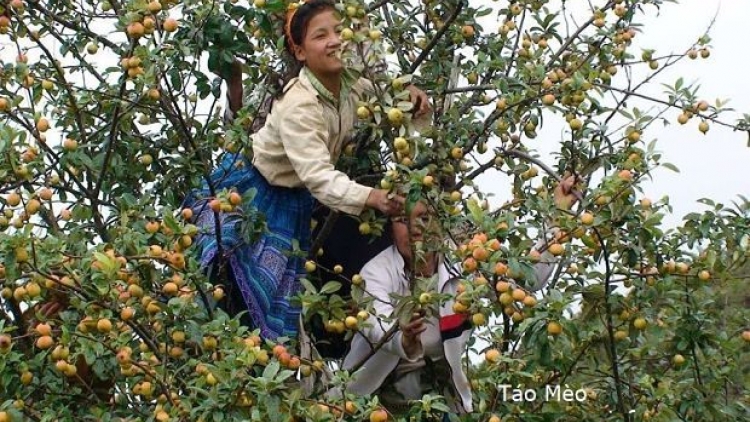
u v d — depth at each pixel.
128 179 5.63
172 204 5.45
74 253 4.97
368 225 5.15
